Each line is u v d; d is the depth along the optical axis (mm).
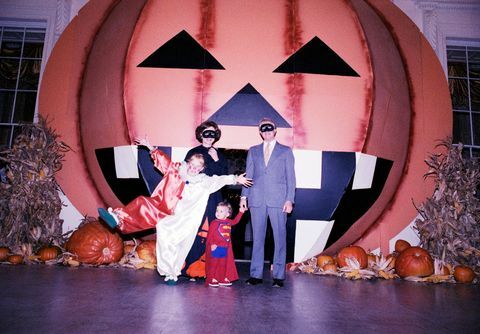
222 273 2811
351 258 3574
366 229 3963
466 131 5438
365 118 3551
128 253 3842
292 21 3650
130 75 3541
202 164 3008
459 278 3484
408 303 2412
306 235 3596
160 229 2854
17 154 3955
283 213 2945
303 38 3605
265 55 3549
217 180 2994
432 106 4035
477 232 3904
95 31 4020
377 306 2285
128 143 3498
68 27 4039
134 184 3584
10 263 3605
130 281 2861
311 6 3725
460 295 2787
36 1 5129
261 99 3467
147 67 3539
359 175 3523
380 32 3926
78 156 3916
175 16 3654
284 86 3498
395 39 4090
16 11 5113
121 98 3543
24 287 2467
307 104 3484
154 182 3520
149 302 2154
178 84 3494
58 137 3932
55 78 3982
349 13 3768
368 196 3678
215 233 2848
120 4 3996
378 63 3719
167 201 2916
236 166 4230
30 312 1841
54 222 4004
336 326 1790
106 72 3682
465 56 5512
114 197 3787
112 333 1546
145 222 2857
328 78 3545
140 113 3492
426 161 3947
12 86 5328
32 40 5371
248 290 2672
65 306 1986
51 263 3645
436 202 3943
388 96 3721
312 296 2531
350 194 3537
